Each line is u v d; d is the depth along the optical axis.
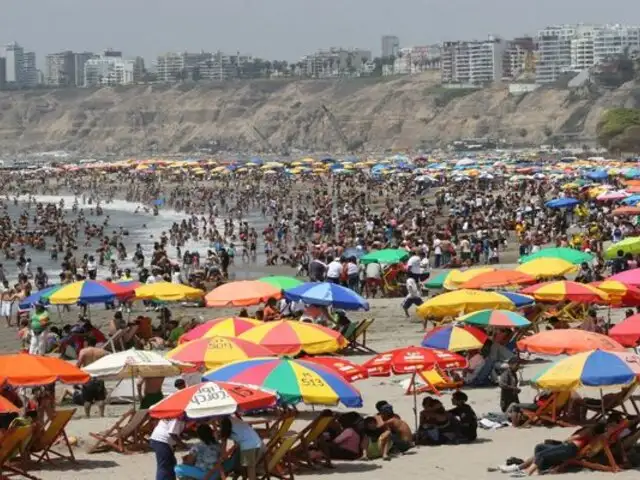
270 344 54.56
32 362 44.91
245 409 38.50
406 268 110.56
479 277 81.44
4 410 44.03
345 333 74.88
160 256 142.00
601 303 73.88
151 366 48.25
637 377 42.28
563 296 71.19
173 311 105.81
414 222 188.50
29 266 164.38
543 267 83.12
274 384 41.81
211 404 38.22
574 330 50.88
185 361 49.91
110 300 79.81
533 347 50.22
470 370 60.53
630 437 42.53
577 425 50.06
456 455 45.59
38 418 48.47
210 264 151.38
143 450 48.12
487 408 54.66
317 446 44.97
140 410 48.47
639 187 194.62
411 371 48.19
